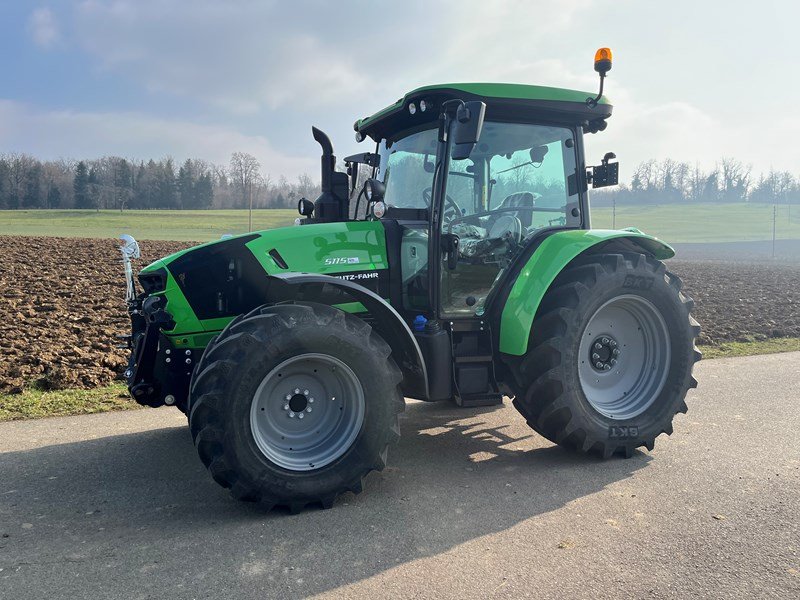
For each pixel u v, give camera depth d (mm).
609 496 3568
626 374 4488
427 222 4145
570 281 4176
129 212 73812
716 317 11117
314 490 3367
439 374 3963
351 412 3557
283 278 3338
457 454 4328
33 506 3465
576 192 4613
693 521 3229
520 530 3143
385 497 3582
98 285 13383
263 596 2562
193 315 3879
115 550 2953
